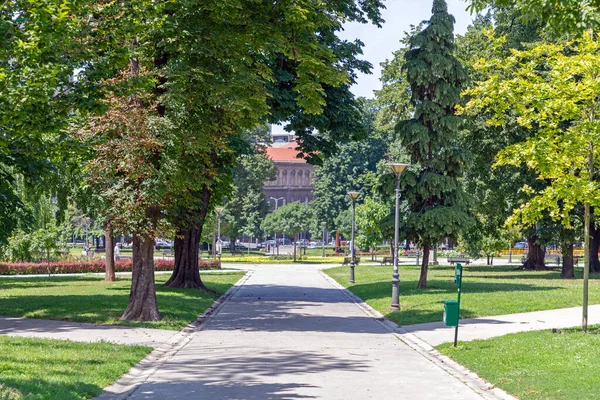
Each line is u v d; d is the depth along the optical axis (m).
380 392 11.63
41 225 48.72
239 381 12.45
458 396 11.45
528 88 18.14
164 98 20.62
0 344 15.04
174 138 20.45
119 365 13.24
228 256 88.94
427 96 34.50
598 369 12.82
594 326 19.69
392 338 19.53
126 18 13.44
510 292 31.55
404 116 49.06
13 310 22.98
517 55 18.53
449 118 33.56
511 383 12.13
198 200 23.88
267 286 41.75
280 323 22.97
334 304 30.73
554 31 11.95
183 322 21.73
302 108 32.06
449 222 32.75
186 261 35.59
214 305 29.31
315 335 19.86
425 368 14.39
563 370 12.96
